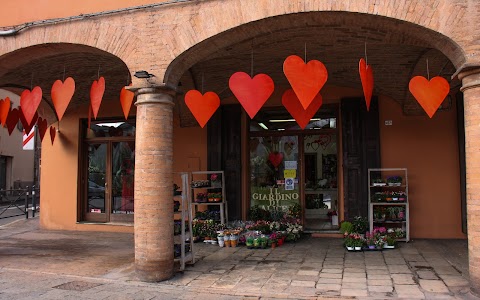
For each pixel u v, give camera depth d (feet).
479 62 17.10
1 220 46.01
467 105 17.87
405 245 27.99
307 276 21.04
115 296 18.52
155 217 20.71
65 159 38.45
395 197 29.25
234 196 33.68
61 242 31.58
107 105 37.58
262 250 27.35
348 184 31.37
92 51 23.65
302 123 22.40
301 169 33.81
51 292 19.12
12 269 23.31
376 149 31.19
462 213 29.32
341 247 27.91
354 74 29.73
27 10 24.04
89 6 22.71
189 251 23.82
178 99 33.71
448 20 17.74
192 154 34.99
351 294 18.11
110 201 37.76
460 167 29.55
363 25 20.20
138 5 21.83
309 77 18.83
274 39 23.99
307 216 33.47
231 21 20.17
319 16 19.44
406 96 30.01
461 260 23.65
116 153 38.04
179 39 20.90
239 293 18.70
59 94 22.74
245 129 34.65
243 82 20.27
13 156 79.77
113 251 28.14
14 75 31.09
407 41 22.56
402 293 18.07
